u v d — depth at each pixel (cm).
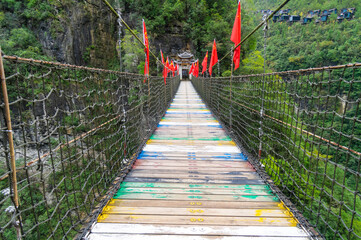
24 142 134
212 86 766
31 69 135
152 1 2502
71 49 2011
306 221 200
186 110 754
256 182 278
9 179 126
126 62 2038
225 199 240
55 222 736
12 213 133
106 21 2348
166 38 2656
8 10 1891
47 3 1919
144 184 272
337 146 169
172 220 206
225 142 430
